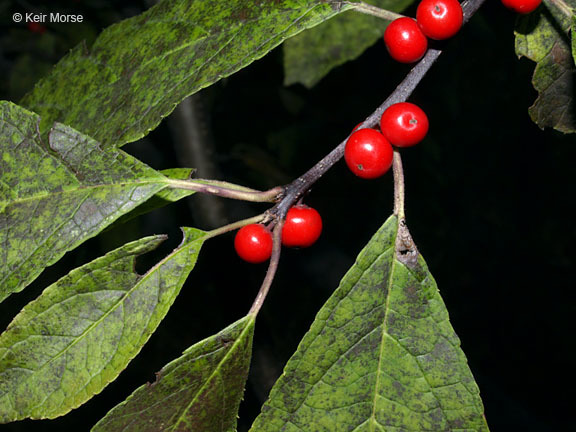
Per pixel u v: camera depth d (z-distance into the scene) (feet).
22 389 0.61
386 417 0.62
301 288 2.03
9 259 0.62
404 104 0.64
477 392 0.62
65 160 0.64
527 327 2.47
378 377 0.62
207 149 1.11
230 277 1.13
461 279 2.58
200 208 1.10
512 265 2.54
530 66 1.74
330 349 0.62
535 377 2.38
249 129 1.61
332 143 1.67
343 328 0.63
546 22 0.73
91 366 0.62
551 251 2.52
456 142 2.35
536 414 2.28
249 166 1.46
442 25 0.65
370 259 0.63
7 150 0.64
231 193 0.64
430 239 2.52
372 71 1.55
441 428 0.62
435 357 0.62
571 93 0.74
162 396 0.62
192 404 0.63
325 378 0.62
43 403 0.61
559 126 0.75
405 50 0.66
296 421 0.62
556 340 2.43
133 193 0.63
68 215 0.63
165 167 1.41
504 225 2.54
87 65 0.69
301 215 0.65
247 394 1.76
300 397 0.62
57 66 0.71
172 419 0.63
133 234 1.21
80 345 0.62
